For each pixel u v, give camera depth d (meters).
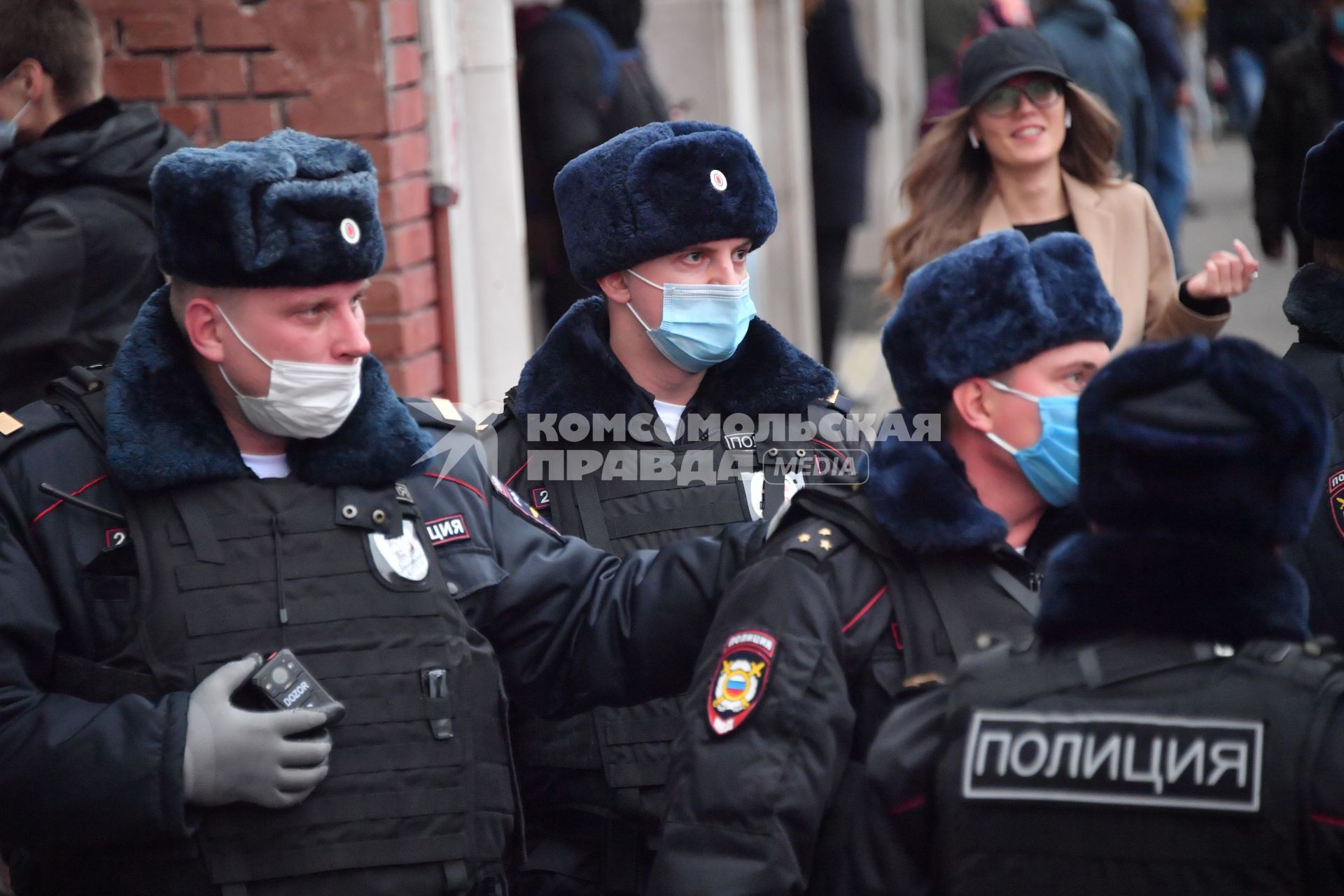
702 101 26.27
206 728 7.44
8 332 11.48
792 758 7.21
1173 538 6.41
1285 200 22.97
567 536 9.19
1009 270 7.66
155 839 7.41
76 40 11.73
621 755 9.27
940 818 6.52
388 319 15.15
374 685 7.87
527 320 17.61
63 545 7.78
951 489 7.57
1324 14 22.34
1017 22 20.86
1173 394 6.44
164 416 7.91
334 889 7.68
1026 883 6.34
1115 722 6.32
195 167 7.71
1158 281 14.98
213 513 7.91
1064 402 7.62
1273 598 6.39
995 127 14.95
